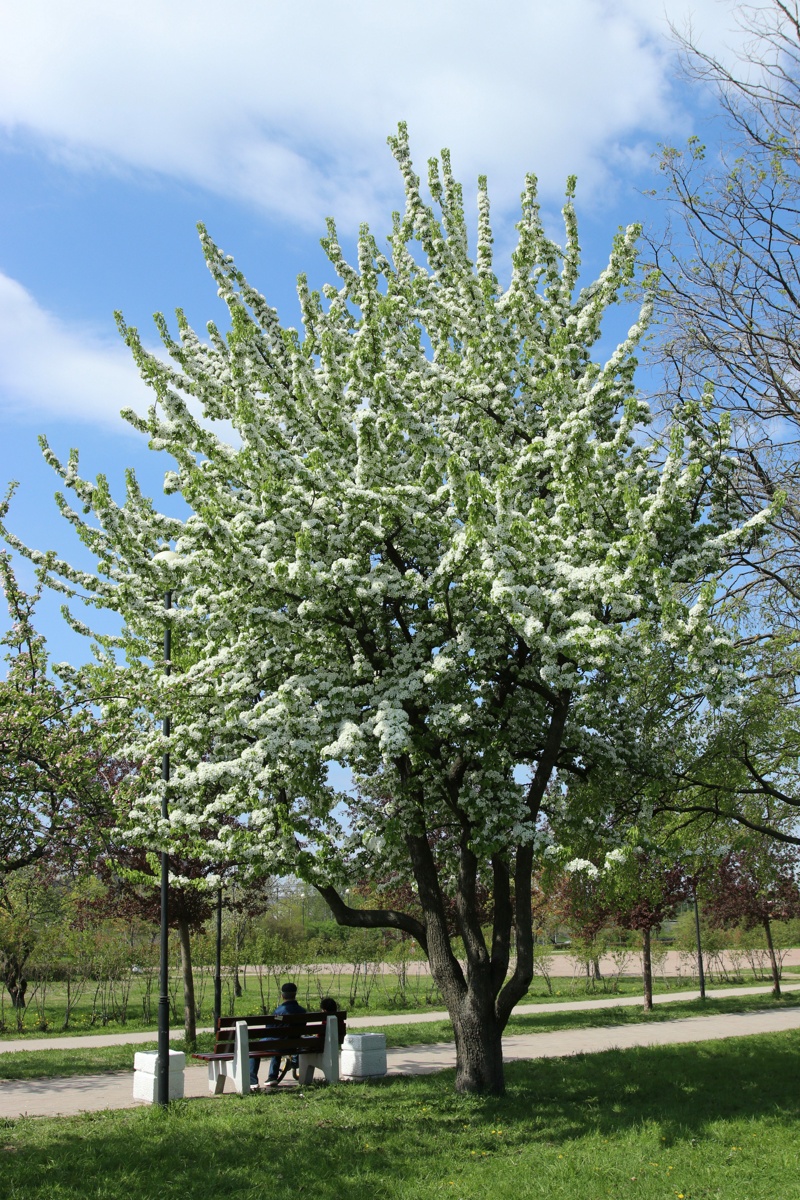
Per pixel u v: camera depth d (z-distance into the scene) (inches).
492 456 450.6
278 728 406.3
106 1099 443.2
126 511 419.8
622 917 894.4
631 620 427.2
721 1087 447.5
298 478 403.9
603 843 454.6
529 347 454.3
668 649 437.7
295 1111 392.5
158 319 421.7
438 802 456.8
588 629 346.6
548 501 456.4
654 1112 390.9
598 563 403.5
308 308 468.1
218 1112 391.5
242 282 459.2
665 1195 280.4
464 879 445.1
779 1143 340.2
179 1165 306.3
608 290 458.0
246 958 974.4
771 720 485.4
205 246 454.0
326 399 432.8
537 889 1085.8
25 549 483.8
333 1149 327.3
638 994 1113.4
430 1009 923.4
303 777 402.0
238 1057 449.7
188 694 432.8
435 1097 420.5
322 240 497.0
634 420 432.1
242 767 409.1
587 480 402.3
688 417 445.7
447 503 424.5
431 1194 281.3
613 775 489.7
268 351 458.3
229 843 411.2
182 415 396.5
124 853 606.9
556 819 478.9
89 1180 286.2
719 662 375.2
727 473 432.8
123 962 928.3
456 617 412.8
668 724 497.4
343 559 385.1
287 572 376.8
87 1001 1087.0
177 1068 443.5
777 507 386.9
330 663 438.9
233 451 430.6
